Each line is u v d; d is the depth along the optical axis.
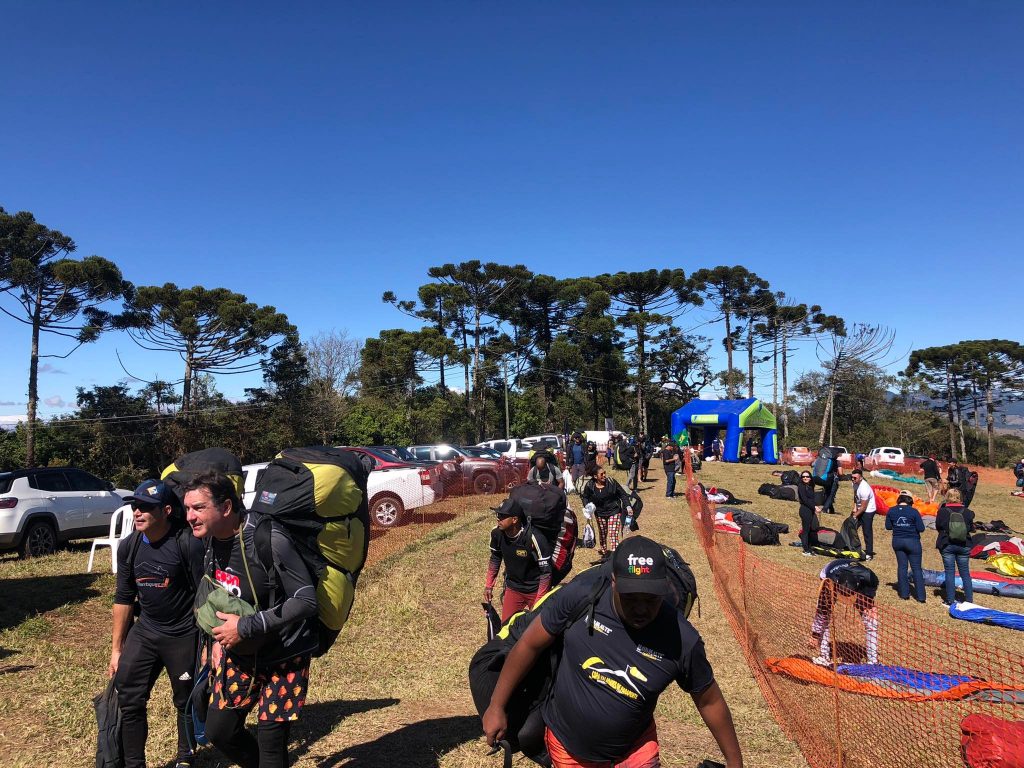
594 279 61.94
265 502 2.87
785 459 39.00
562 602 2.44
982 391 73.25
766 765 4.23
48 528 11.13
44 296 34.66
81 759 3.86
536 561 5.30
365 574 9.25
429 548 11.29
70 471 11.96
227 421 41.38
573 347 55.44
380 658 6.03
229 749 2.97
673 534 13.20
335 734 4.32
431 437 52.69
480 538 12.23
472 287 57.25
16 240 33.09
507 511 5.25
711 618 7.71
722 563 9.31
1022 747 3.85
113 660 3.45
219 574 2.96
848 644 6.18
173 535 3.36
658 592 2.17
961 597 9.59
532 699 2.66
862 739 4.43
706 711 2.43
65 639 6.43
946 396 74.38
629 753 2.53
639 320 58.03
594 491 10.34
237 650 2.80
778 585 8.06
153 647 3.38
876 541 13.95
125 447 37.91
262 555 2.82
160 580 3.33
